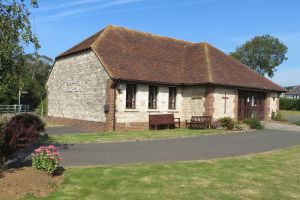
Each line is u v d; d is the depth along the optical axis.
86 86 25.77
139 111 24.47
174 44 31.80
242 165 12.18
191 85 26.30
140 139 18.52
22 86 11.99
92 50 25.03
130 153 14.29
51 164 10.08
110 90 23.09
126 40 27.95
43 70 83.25
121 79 22.98
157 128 25.16
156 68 26.45
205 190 9.17
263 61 80.88
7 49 11.18
